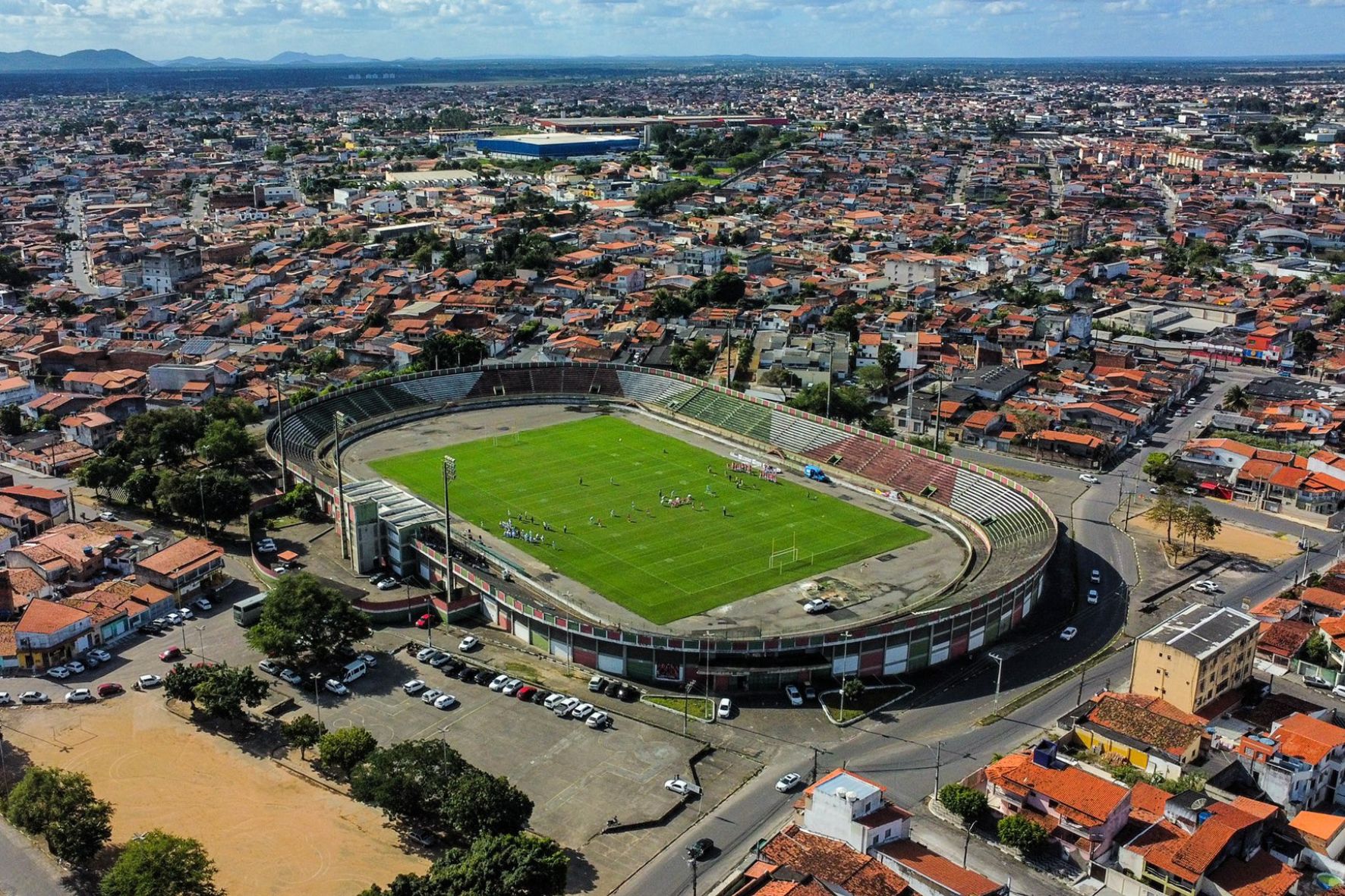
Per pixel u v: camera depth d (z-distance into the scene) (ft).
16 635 585.63
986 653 625.82
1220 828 433.89
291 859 441.68
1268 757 485.15
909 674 603.26
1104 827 437.99
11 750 511.81
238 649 611.47
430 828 463.83
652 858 445.37
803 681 583.58
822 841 427.33
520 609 622.54
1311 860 439.22
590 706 551.18
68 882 433.07
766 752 524.11
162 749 516.73
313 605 584.40
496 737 530.27
